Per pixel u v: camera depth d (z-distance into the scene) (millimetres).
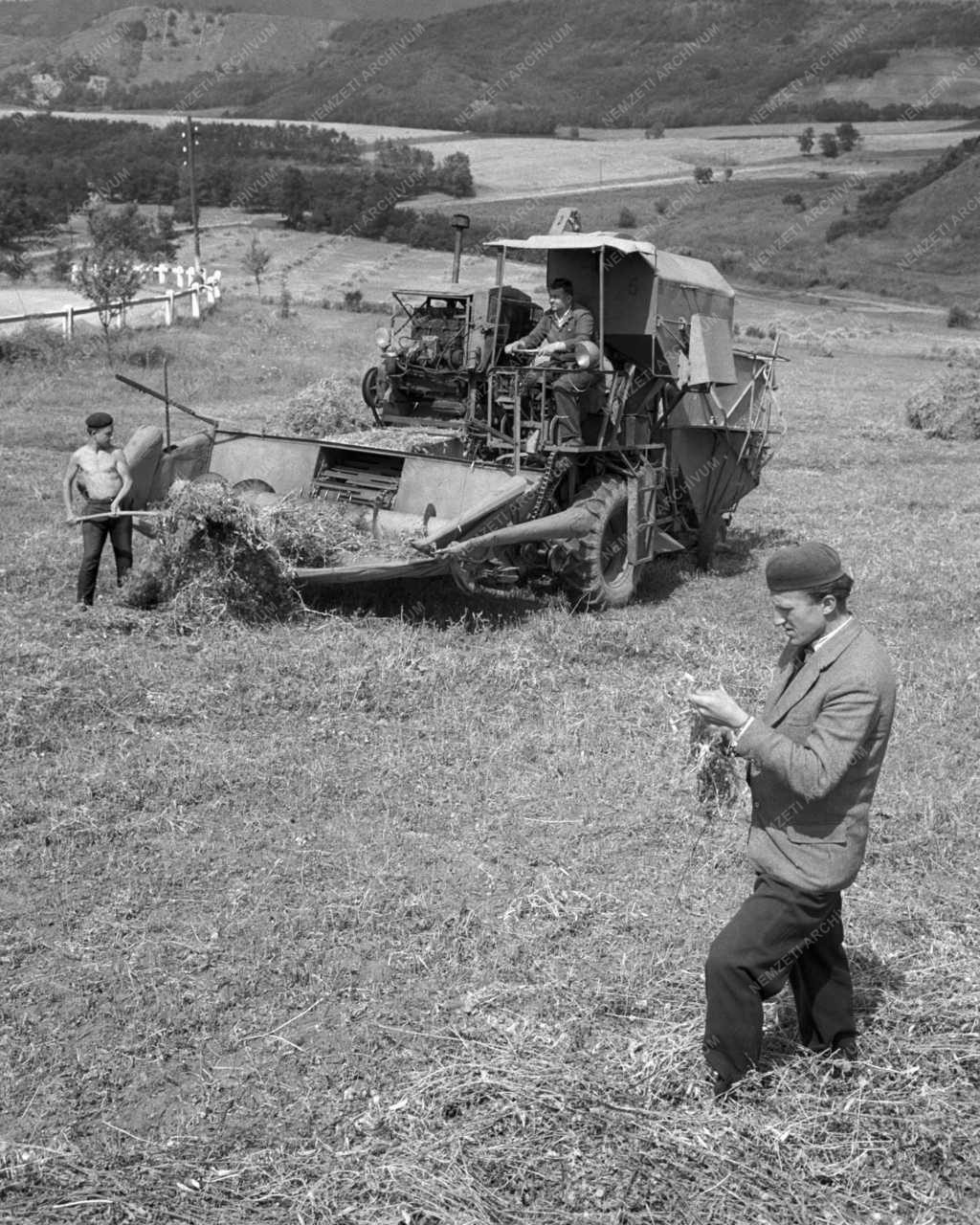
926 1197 3582
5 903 5055
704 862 5711
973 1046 4211
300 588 9023
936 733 7625
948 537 14375
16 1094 3934
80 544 11398
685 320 10930
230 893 5172
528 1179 3594
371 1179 3555
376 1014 4414
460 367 10875
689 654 8984
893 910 5336
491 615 9586
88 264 26203
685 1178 3613
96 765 6418
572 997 4516
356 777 6473
